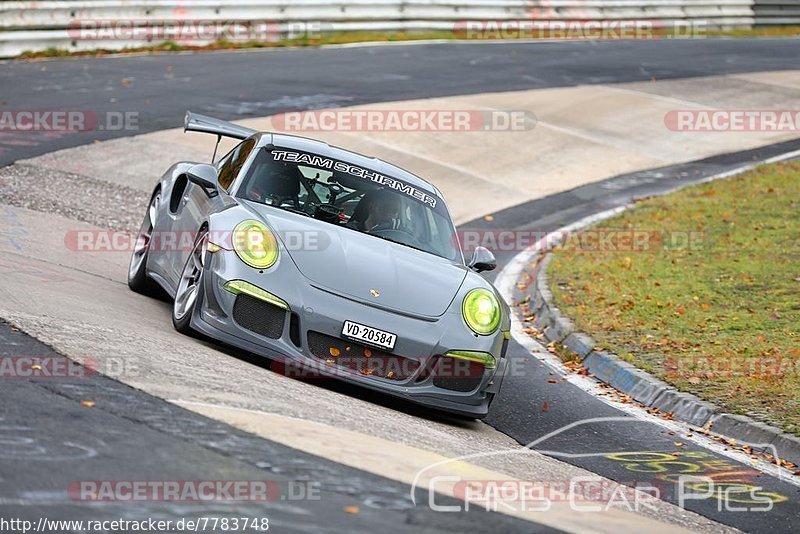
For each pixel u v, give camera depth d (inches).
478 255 1065.5
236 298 861.8
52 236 1355.8
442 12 4141.2
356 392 916.0
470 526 564.1
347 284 885.8
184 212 1061.1
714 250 1829.5
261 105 2522.1
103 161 1877.5
